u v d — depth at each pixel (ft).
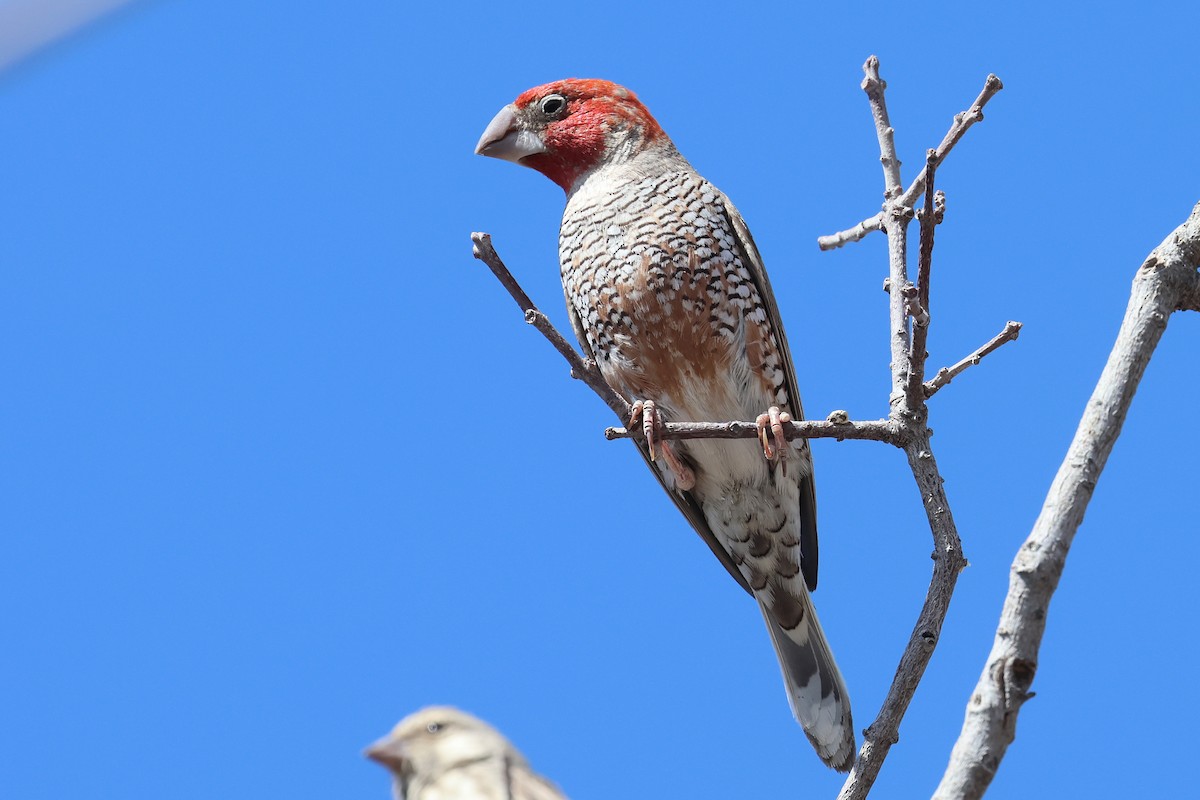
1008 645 18.71
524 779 21.45
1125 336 21.95
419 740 21.86
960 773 18.12
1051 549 19.35
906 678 24.91
